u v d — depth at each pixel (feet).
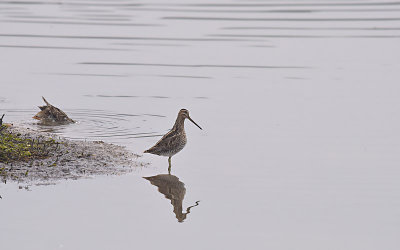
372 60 92.48
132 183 43.80
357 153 52.70
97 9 139.44
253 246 35.81
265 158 51.31
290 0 153.38
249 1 151.23
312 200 42.37
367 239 36.70
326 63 90.94
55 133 56.39
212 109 67.41
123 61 92.38
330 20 127.54
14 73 83.71
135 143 54.13
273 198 42.73
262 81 80.64
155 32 114.52
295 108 67.56
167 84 79.15
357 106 68.03
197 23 123.44
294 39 109.19
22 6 142.41
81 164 45.75
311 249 35.47
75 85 78.07
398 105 68.39
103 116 64.44
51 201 40.01
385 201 42.27
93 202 40.52
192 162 49.93
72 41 106.11
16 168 43.65
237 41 107.55
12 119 61.98
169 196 42.37
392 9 140.26
